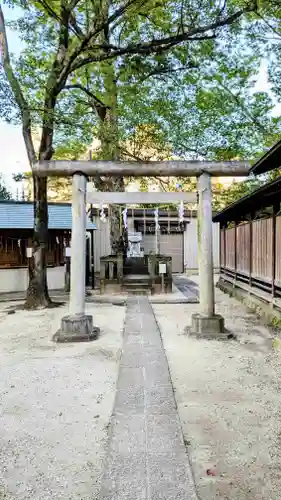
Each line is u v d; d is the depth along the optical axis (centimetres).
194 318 552
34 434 264
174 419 278
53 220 1130
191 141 1081
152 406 302
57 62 725
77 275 548
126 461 222
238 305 823
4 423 281
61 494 200
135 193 570
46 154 787
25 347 501
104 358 445
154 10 707
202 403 312
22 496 199
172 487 198
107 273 1065
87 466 225
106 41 733
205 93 998
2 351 482
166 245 1694
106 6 652
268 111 1012
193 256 1705
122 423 272
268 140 998
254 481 209
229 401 315
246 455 234
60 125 790
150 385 350
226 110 1013
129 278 1108
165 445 240
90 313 744
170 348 482
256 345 494
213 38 707
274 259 633
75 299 548
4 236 1038
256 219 765
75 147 1095
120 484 201
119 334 569
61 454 238
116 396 324
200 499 194
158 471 212
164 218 1672
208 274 551
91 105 984
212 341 516
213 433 261
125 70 773
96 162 541
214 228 1678
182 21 670
